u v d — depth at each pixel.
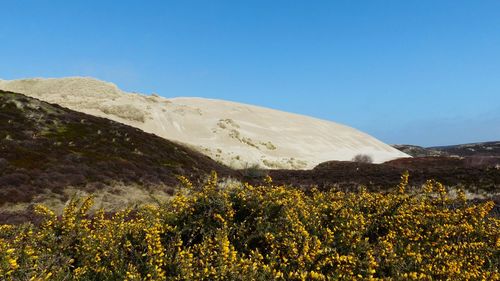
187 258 5.95
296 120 107.25
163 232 6.77
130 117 65.56
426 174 31.73
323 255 6.21
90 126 34.81
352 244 6.79
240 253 6.67
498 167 33.03
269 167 59.16
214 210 7.46
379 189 26.69
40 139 27.72
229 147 64.62
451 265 6.49
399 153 110.81
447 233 7.66
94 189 22.00
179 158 35.00
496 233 7.92
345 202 8.80
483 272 6.68
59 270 5.89
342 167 48.53
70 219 7.89
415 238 7.42
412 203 8.99
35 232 7.90
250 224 7.40
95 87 82.81
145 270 5.70
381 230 8.13
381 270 6.54
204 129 74.69
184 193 9.27
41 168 22.88
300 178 36.41
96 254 6.26
